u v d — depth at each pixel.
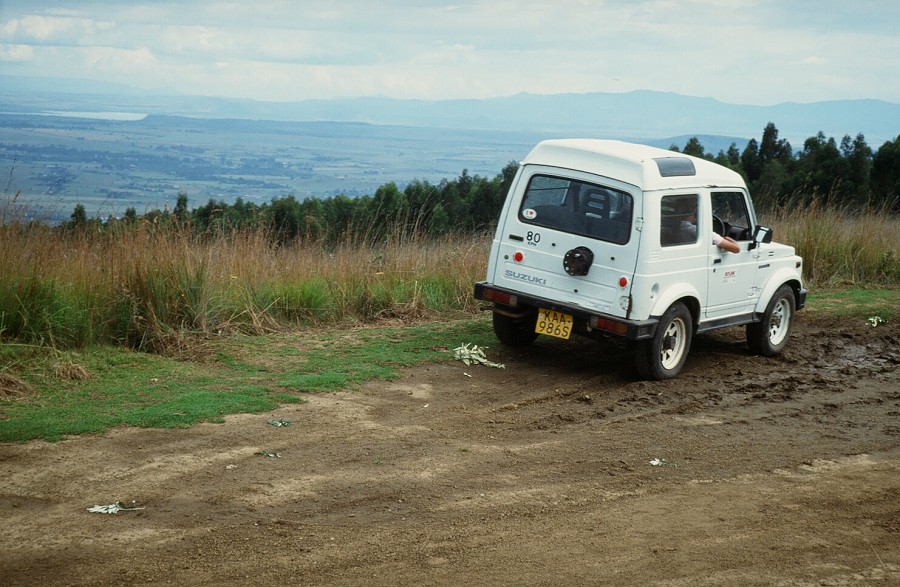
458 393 8.25
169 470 5.84
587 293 8.75
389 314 11.58
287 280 11.34
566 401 8.20
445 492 5.79
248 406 7.30
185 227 10.70
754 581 4.62
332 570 4.57
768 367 9.93
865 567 4.84
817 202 17.83
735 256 9.60
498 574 4.60
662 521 5.42
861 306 13.52
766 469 6.53
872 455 6.97
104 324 8.97
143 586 4.30
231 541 4.86
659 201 8.53
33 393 7.28
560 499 5.75
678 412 8.00
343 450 6.48
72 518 5.05
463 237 14.23
